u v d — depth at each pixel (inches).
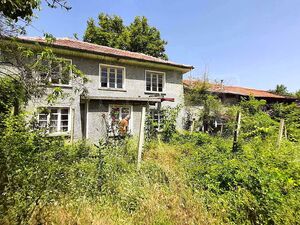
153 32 1095.0
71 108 471.5
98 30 1015.0
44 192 126.3
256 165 181.3
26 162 147.2
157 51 1088.8
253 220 135.2
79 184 162.4
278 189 142.0
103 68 545.0
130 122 560.4
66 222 121.2
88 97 474.0
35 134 196.1
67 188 148.4
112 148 264.4
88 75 508.7
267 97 896.3
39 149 179.5
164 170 209.6
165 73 642.2
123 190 167.2
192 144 343.0
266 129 397.1
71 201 137.3
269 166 184.9
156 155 278.1
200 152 282.2
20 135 177.3
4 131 178.7
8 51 221.1
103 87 529.7
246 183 157.6
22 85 218.7
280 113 727.7
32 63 222.8
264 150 255.8
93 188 166.1
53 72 238.4
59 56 470.0
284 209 127.2
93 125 503.5
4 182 124.2
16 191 120.8
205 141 374.6
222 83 767.1
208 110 680.4
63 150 205.8
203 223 136.6
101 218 128.6
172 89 653.9
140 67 596.1
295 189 147.3
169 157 271.4
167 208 148.7
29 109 354.9
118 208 145.3
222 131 587.5
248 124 489.7
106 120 517.7
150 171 210.2
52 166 156.0
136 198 156.3
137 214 140.1
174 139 406.0
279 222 123.9
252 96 717.9
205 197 163.3
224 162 210.2
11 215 109.4
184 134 448.8
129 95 572.7
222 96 767.1
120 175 195.9
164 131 444.5
